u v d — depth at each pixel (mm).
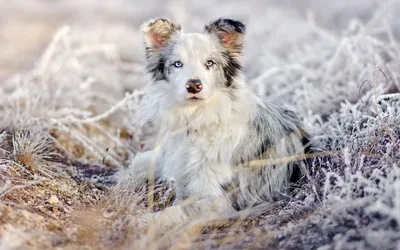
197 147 5430
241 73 5695
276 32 12375
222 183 5281
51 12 18797
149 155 6047
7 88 8594
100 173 6410
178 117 5582
